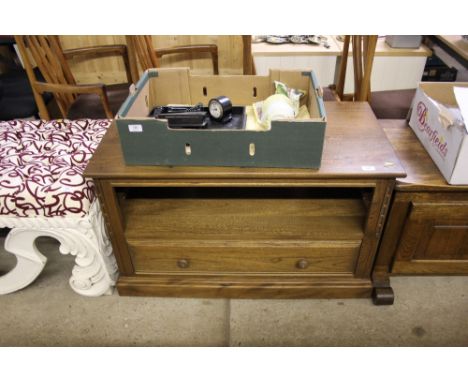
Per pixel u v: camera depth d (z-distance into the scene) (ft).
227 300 4.85
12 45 7.73
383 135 4.02
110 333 4.52
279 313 4.69
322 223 4.34
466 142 3.44
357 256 4.41
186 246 4.33
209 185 3.67
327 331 4.49
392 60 7.16
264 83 4.36
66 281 5.17
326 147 3.84
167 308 4.78
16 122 5.35
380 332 4.46
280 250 4.33
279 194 4.79
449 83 4.33
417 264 4.50
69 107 6.57
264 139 3.34
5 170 4.27
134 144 3.47
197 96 4.49
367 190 4.63
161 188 4.91
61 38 8.54
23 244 4.41
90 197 4.10
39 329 4.58
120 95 6.78
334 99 6.61
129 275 4.73
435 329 4.48
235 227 4.30
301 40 7.50
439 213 3.95
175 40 8.77
